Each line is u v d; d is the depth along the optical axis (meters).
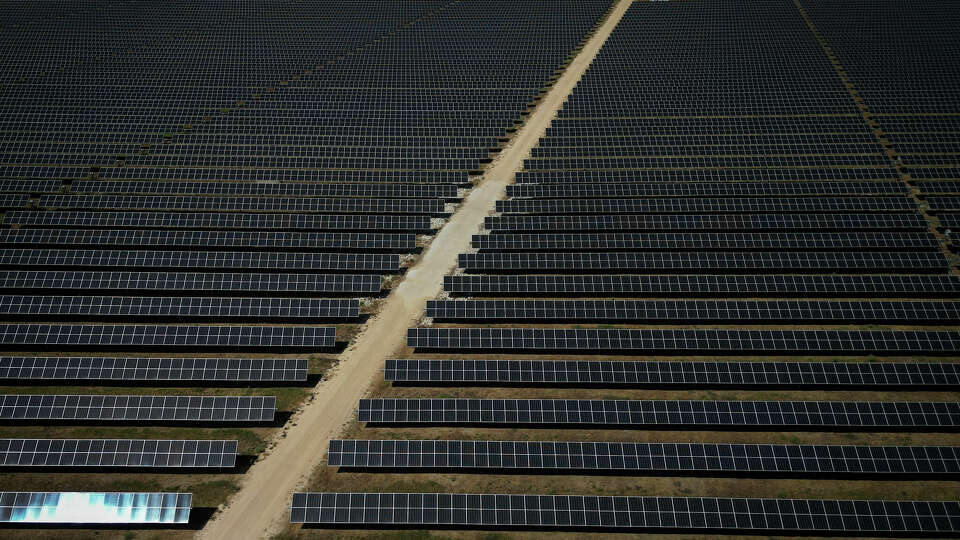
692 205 64.31
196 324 51.09
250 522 36.25
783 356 47.66
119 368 44.94
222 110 88.50
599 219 62.22
